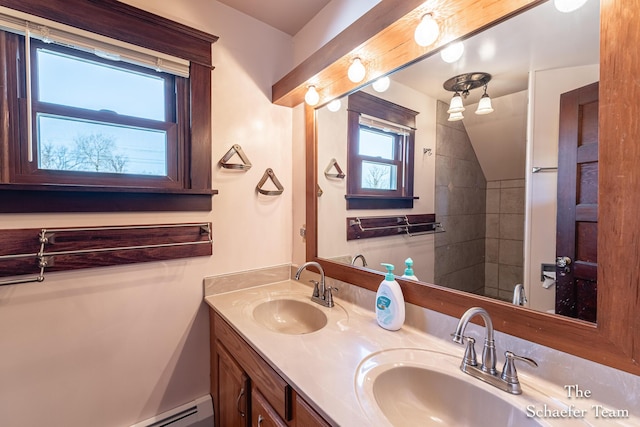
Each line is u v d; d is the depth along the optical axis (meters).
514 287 0.83
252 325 1.11
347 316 1.18
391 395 0.78
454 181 1.00
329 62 1.16
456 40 0.93
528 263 0.80
